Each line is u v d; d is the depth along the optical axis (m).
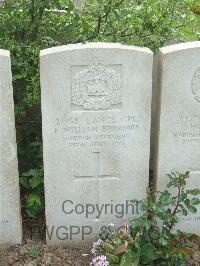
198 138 1.46
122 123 1.43
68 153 1.44
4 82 1.34
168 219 1.38
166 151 1.47
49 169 1.46
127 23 1.69
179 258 1.39
